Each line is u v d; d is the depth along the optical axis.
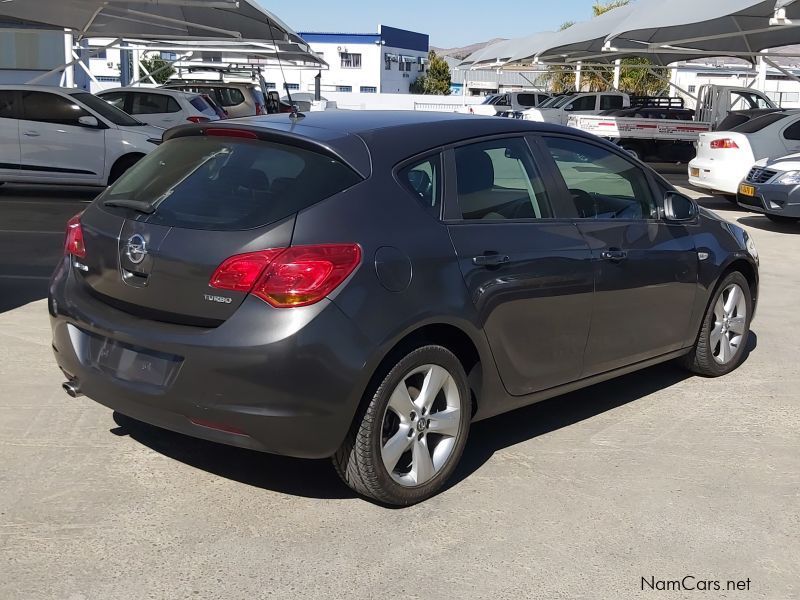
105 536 3.51
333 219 3.53
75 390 3.96
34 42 26.06
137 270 3.68
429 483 3.88
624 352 4.88
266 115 4.32
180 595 3.12
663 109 25.70
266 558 3.39
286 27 19.31
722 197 18.22
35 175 14.45
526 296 4.15
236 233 3.49
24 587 3.12
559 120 27.80
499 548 3.53
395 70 68.81
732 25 21.33
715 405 5.30
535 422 4.95
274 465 4.23
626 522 3.79
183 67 29.62
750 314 5.98
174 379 3.49
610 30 23.05
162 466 4.17
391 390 3.64
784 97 40.56
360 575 3.29
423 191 3.89
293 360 3.35
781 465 4.44
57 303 4.01
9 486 3.90
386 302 3.55
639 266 4.82
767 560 3.52
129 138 14.48
